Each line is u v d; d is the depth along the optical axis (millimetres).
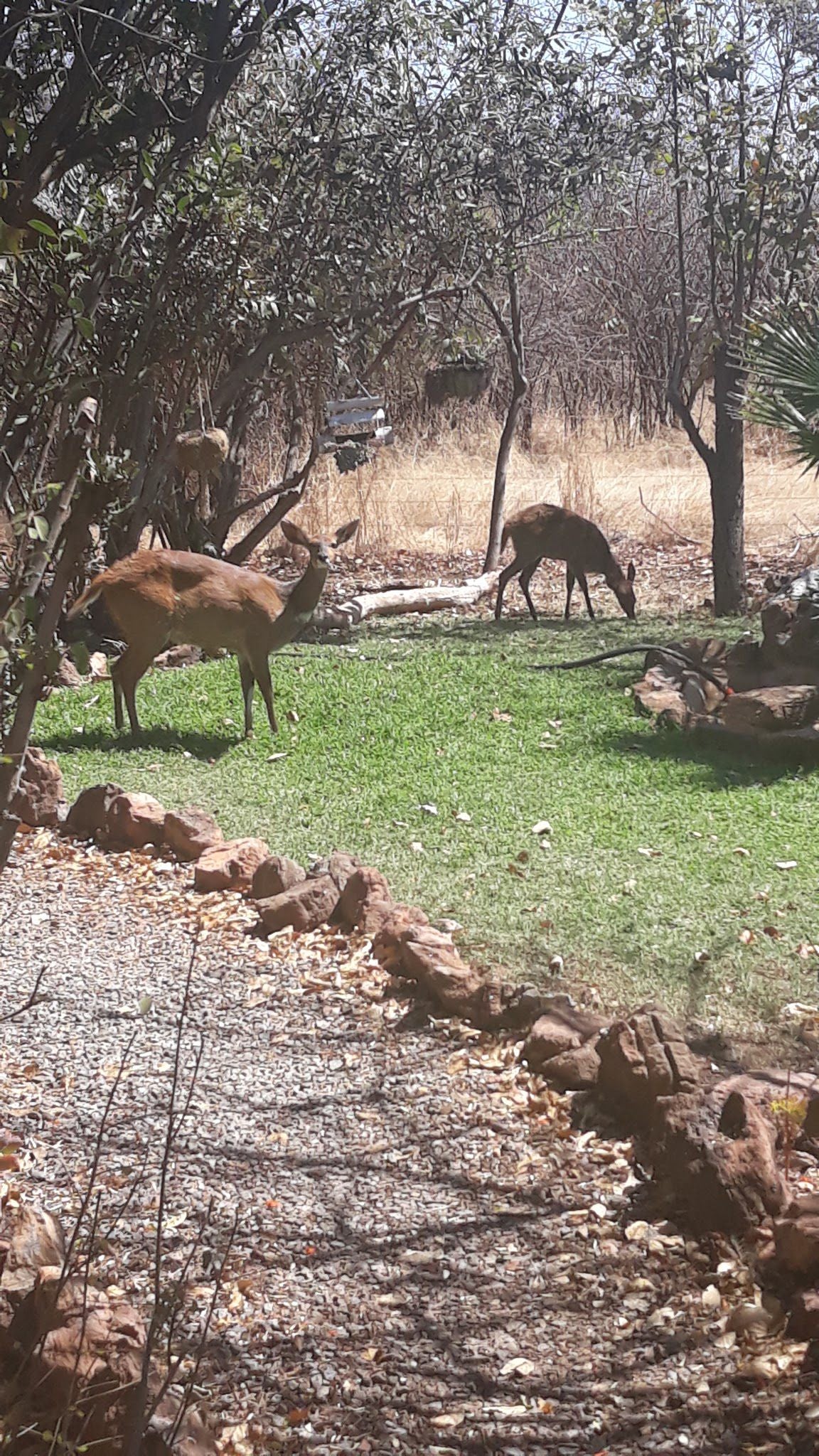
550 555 13406
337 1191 4105
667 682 9961
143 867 6938
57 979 5629
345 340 12438
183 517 12938
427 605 14586
